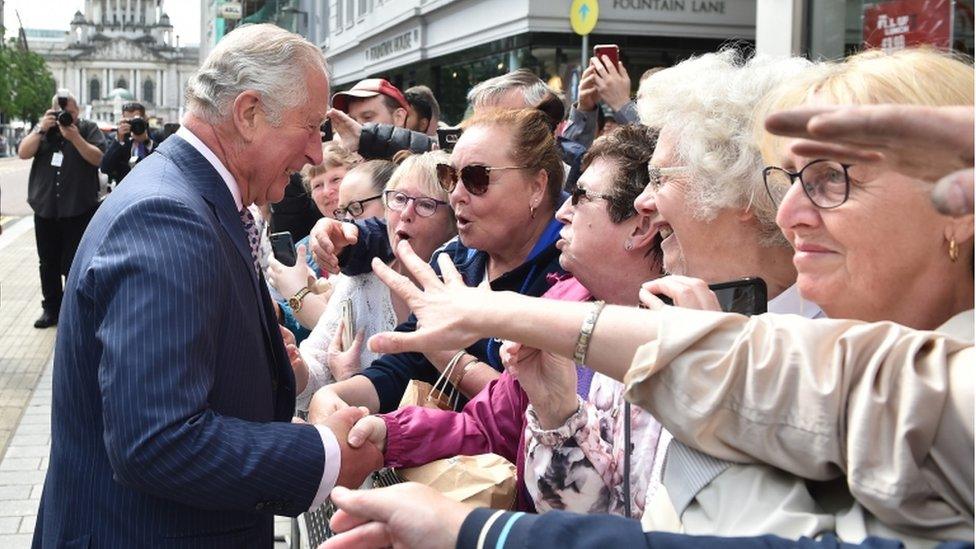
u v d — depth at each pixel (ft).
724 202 5.80
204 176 6.45
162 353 5.53
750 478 3.52
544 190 8.83
